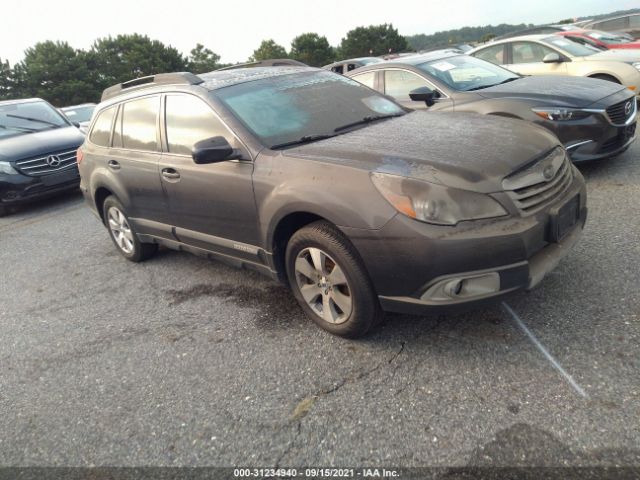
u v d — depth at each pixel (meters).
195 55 63.59
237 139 3.44
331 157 3.00
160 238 4.51
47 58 52.72
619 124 5.22
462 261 2.52
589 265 3.56
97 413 2.89
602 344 2.73
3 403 3.13
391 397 2.62
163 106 4.10
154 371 3.21
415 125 3.54
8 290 5.02
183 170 3.79
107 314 4.14
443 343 2.99
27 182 7.93
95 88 53.81
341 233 2.88
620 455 2.07
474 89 5.88
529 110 5.18
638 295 3.11
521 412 2.38
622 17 15.86
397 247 2.60
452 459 2.19
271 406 2.71
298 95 3.92
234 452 2.44
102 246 5.93
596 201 4.82
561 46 8.65
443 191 2.55
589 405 2.35
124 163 4.45
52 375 3.36
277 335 3.38
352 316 2.99
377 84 6.57
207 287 4.34
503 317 3.13
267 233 3.27
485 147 2.92
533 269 2.65
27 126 8.92
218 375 3.05
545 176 2.85
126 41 57.34
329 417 2.56
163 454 2.50
